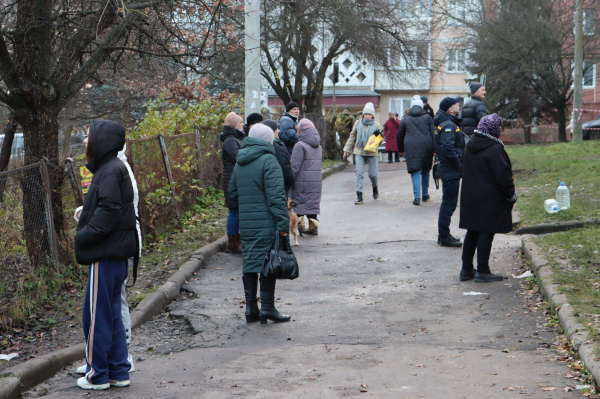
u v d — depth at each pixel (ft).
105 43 29.48
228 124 31.14
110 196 15.43
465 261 25.89
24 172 23.32
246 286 21.83
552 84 106.11
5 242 22.29
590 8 101.09
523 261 27.81
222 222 39.63
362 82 143.95
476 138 24.95
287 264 20.94
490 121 24.79
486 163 24.68
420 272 27.71
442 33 121.70
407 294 24.54
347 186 56.70
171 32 30.86
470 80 116.26
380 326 20.84
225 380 16.44
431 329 20.20
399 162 81.56
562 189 34.19
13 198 22.79
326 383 15.78
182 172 41.47
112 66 36.99
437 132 31.68
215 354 18.83
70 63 28.02
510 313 21.31
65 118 47.29
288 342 19.65
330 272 28.45
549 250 26.55
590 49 103.30
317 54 93.50
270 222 21.17
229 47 35.73
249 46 40.29
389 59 88.02
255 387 15.79
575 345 16.57
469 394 14.37
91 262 15.71
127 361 16.42
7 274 22.35
